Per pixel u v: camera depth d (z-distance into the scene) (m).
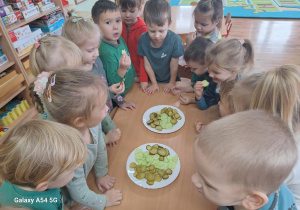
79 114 0.72
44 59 0.95
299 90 0.68
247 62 1.21
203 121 1.18
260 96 0.74
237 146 0.48
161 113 1.21
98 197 0.79
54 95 0.69
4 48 2.13
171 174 0.88
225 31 2.61
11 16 2.19
